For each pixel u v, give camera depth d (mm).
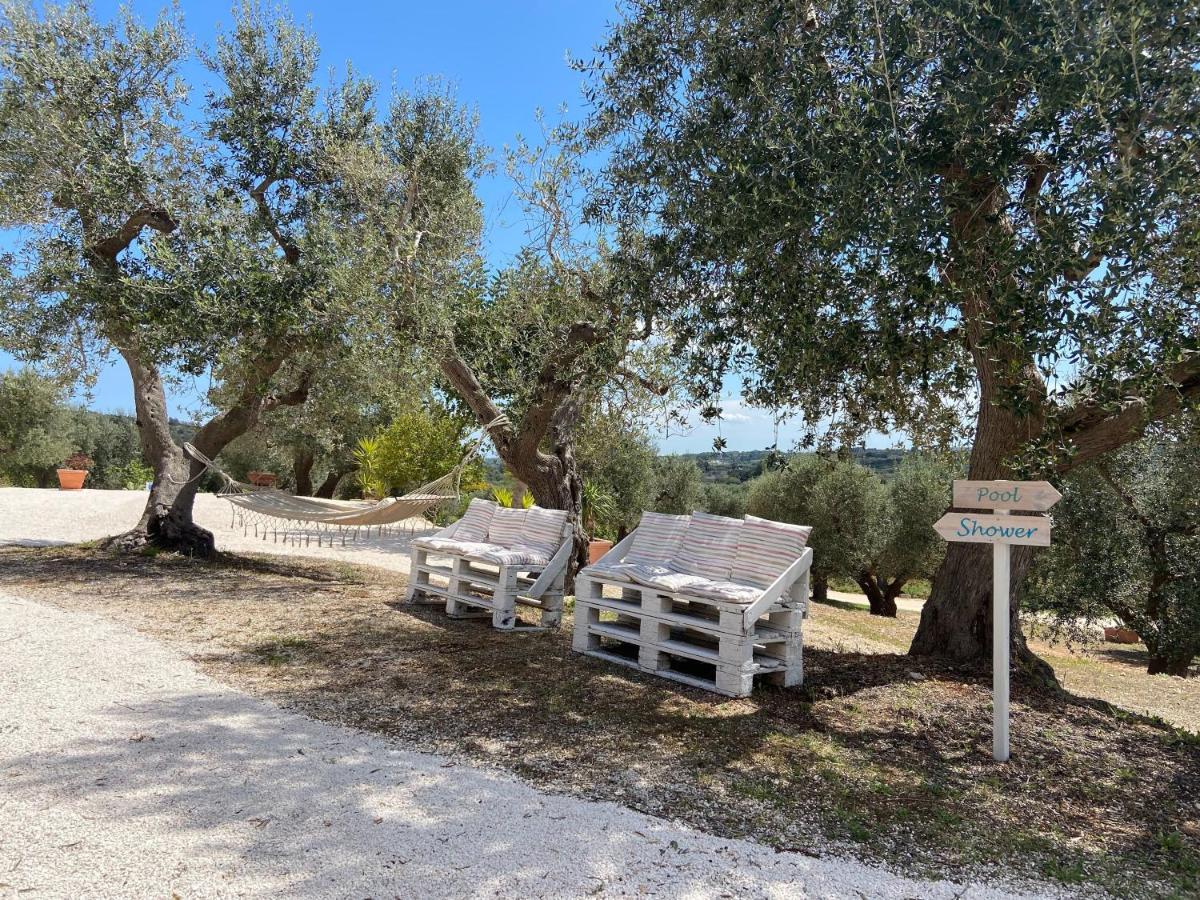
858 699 4785
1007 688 3938
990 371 5160
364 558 11664
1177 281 3477
